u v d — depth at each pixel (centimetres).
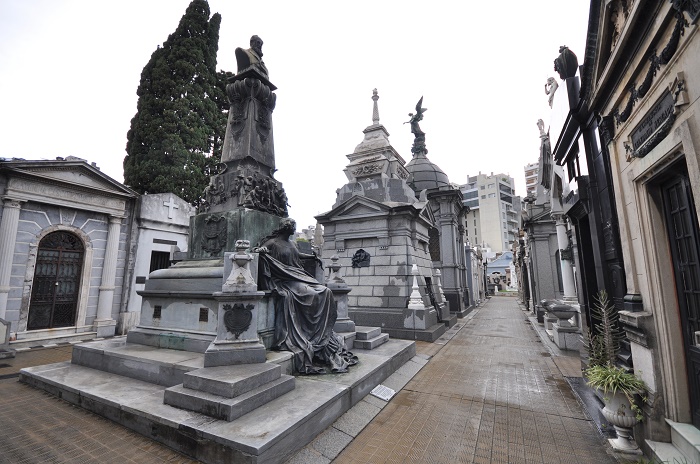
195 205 1648
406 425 457
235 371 424
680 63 312
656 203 406
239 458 310
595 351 511
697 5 269
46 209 985
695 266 349
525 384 641
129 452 352
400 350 723
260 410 385
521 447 398
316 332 585
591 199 568
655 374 377
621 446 386
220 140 1873
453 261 1878
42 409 452
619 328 489
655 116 361
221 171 734
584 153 595
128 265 1181
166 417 369
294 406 399
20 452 350
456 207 2028
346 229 1296
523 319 1730
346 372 545
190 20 1833
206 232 666
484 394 584
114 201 1150
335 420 436
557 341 958
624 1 389
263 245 639
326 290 615
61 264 1023
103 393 446
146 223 1241
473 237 7931
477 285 2897
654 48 352
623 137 453
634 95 401
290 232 666
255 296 485
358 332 774
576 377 676
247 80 734
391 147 1434
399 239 1188
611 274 525
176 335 564
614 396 392
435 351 930
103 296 1095
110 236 1131
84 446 363
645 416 381
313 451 366
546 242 1616
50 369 562
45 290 984
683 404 359
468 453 383
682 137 308
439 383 648
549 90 841
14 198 905
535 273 1620
